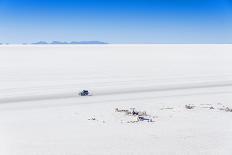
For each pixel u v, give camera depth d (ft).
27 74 151.02
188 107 82.74
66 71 164.35
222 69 181.88
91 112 77.10
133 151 48.29
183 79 140.67
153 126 63.87
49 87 115.85
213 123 66.54
